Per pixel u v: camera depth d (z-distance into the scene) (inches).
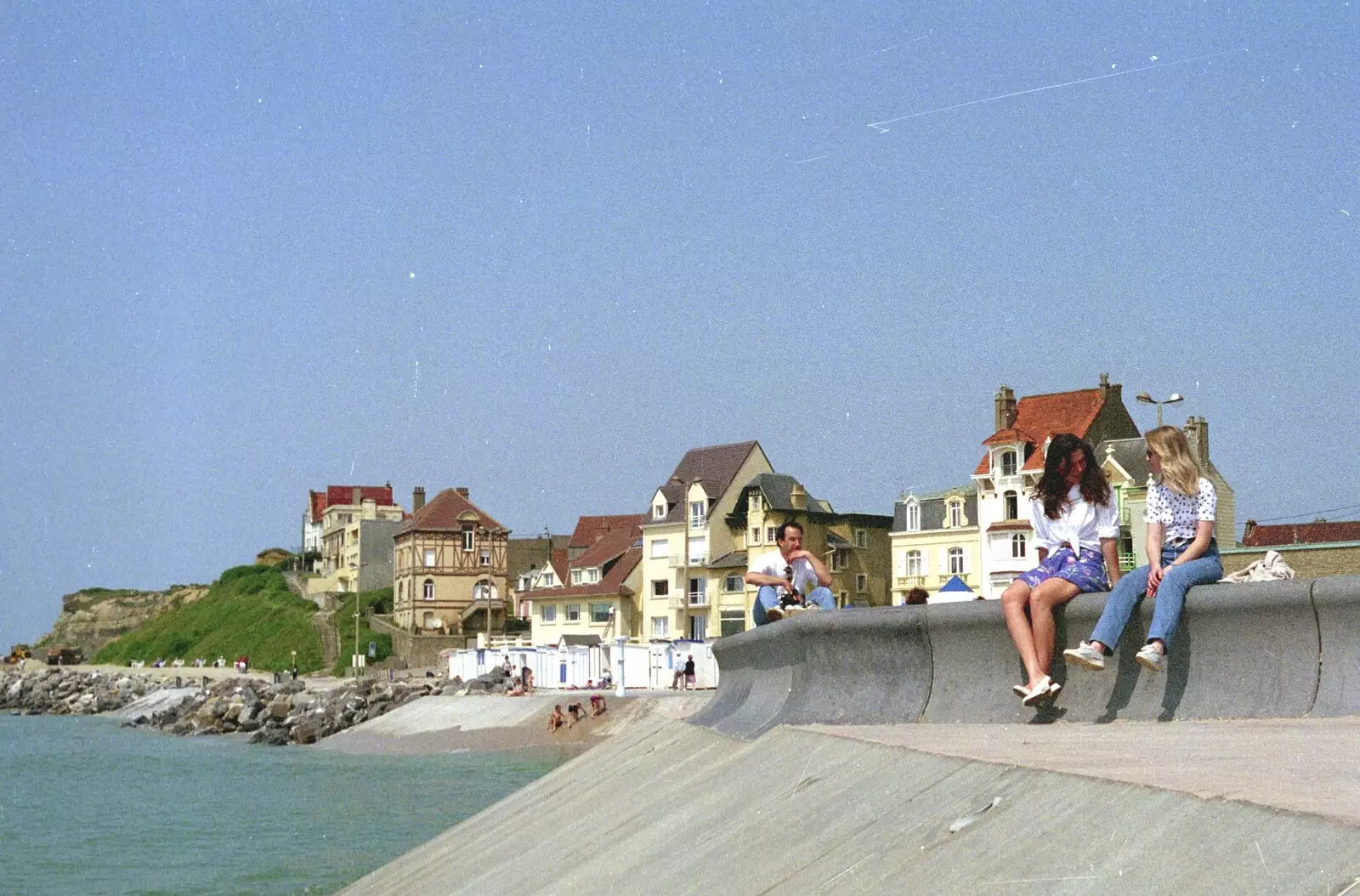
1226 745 273.1
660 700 2335.1
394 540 4918.8
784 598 519.8
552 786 589.9
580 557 4205.2
